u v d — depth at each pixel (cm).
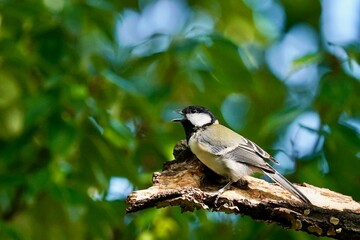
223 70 1205
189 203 812
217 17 1414
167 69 1214
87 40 1206
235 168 916
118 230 1137
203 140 948
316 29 1517
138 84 1147
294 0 1512
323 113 1125
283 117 1102
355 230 813
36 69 1150
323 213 820
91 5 1194
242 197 835
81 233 1065
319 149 1104
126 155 1136
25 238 1009
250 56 1256
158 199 807
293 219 819
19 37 1180
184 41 1194
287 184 869
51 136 1029
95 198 1095
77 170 1095
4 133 1097
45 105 1039
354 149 1089
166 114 1196
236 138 971
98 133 1086
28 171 1066
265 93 1362
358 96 1165
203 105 1220
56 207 1059
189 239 1130
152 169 1162
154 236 1092
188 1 1430
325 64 1184
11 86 1086
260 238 1064
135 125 1173
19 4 1165
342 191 1095
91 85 1161
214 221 1161
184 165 923
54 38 1168
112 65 1220
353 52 1155
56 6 1174
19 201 1077
